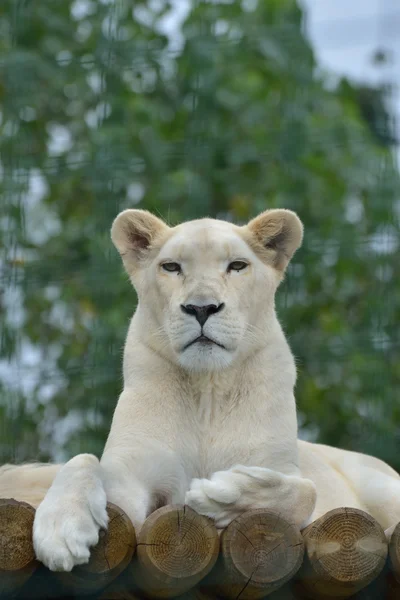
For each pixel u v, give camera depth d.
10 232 12.65
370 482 8.30
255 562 6.46
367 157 13.51
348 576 6.59
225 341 7.44
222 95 13.48
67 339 13.14
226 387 7.59
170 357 7.64
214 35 13.55
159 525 6.42
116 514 6.45
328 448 8.90
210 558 6.44
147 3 14.01
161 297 7.69
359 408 12.71
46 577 6.45
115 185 12.68
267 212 8.07
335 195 13.45
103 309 12.10
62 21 13.86
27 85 13.15
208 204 13.05
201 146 13.24
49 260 13.09
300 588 6.82
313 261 13.08
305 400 12.71
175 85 13.92
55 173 13.02
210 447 7.52
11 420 12.00
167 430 7.47
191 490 6.69
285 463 7.47
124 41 13.27
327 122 13.78
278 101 13.77
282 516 6.60
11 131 12.84
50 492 6.48
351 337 12.71
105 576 6.38
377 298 12.83
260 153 13.41
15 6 13.25
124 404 7.57
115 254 12.22
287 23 13.88
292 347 12.66
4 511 6.36
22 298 12.77
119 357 11.81
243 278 7.68
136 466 7.27
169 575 6.38
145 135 13.06
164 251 7.80
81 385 12.19
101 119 12.83
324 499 8.15
